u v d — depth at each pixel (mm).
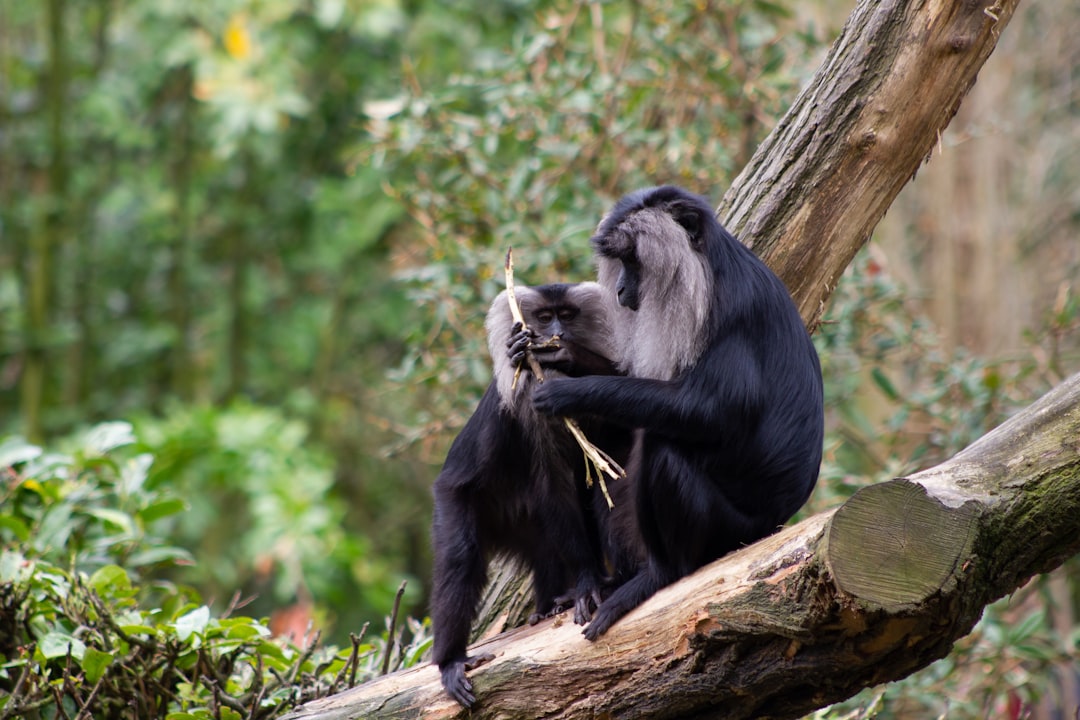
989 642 10805
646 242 7246
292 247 22078
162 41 20406
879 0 8492
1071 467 5520
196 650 7969
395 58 19844
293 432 17547
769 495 7047
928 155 8586
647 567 6902
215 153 19734
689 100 13281
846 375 13016
